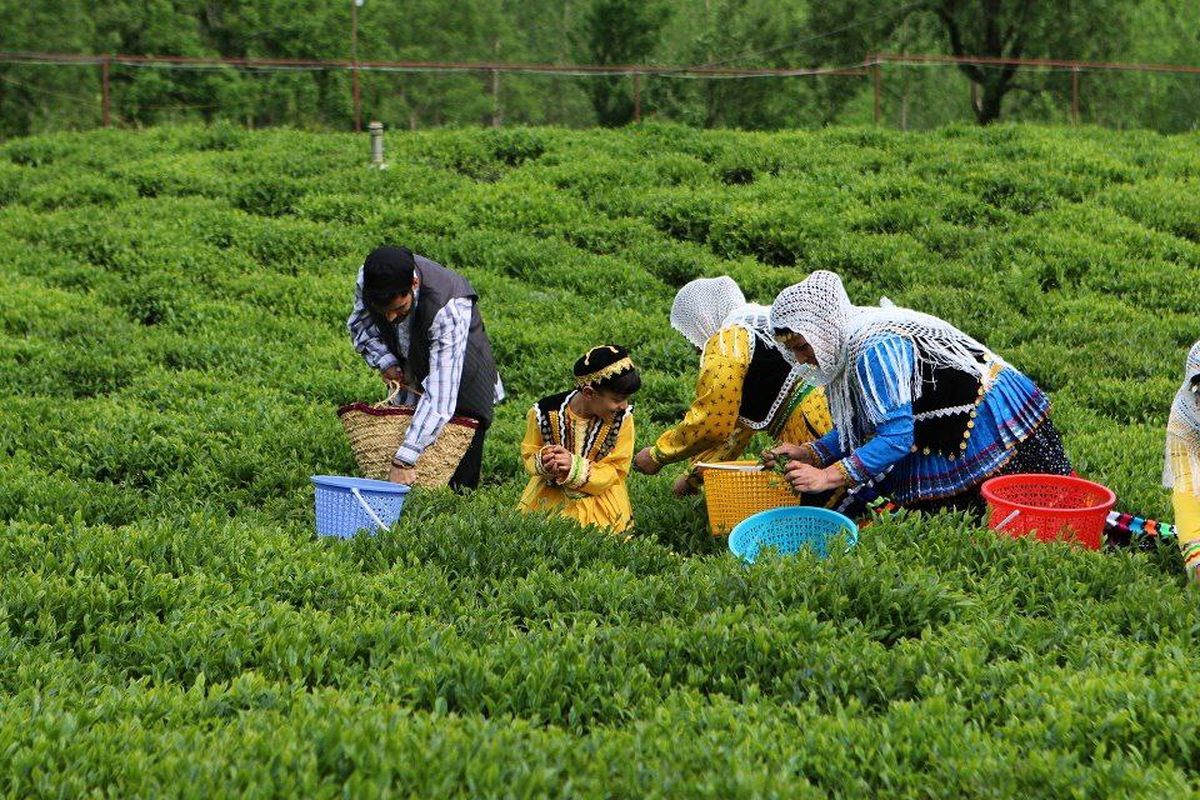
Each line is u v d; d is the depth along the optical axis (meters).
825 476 5.86
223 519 6.74
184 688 4.66
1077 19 33.19
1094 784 3.73
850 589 5.14
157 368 10.91
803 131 21.59
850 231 15.65
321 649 4.82
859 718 4.29
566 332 12.15
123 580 5.27
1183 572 5.92
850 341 5.93
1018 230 15.45
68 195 17.66
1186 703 4.17
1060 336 12.05
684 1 51.56
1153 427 9.37
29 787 3.65
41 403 9.76
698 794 3.63
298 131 22.22
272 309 13.17
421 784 3.62
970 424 6.07
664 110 41.41
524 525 6.10
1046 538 5.80
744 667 4.65
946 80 42.31
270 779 3.58
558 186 18.14
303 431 8.94
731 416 6.42
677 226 16.36
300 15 43.06
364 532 6.01
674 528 6.96
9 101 39.47
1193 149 19.92
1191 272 14.01
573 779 3.67
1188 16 41.12
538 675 4.45
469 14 57.44
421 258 7.23
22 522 6.34
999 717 4.25
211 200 17.36
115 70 39.78
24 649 4.71
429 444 6.93
